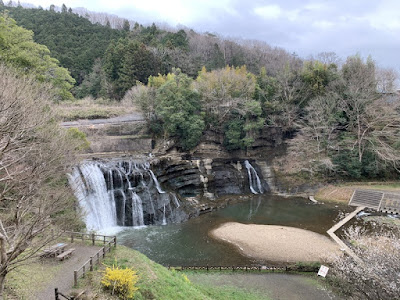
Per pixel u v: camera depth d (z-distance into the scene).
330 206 45.16
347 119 54.59
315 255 28.56
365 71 56.97
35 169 16.16
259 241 32.16
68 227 21.83
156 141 52.88
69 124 52.16
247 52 109.44
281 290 22.12
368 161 50.84
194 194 46.94
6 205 17.80
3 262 11.45
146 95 52.56
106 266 18.70
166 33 102.06
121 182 38.84
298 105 59.75
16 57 30.25
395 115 49.09
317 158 52.28
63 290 15.45
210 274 24.64
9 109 14.09
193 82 58.72
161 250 29.86
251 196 51.28
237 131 55.12
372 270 21.38
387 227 35.28
